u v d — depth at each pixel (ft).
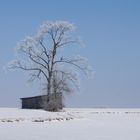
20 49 297.94
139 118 252.83
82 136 133.80
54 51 296.71
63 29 300.20
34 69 296.30
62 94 282.56
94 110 353.92
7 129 155.43
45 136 132.05
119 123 201.36
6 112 215.92
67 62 295.69
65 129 158.92
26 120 203.31
